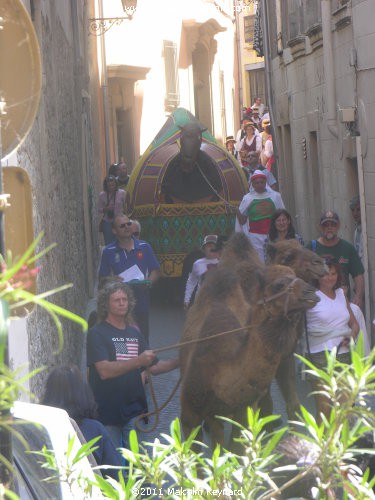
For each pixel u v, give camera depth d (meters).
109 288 11.47
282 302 10.45
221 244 19.05
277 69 37.25
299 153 33.19
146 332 17.88
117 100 48.62
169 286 28.66
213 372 10.94
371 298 21.03
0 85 4.57
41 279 11.73
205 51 61.72
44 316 12.22
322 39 27.42
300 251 13.49
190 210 28.14
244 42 75.19
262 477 3.77
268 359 10.61
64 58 21.50
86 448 4.18
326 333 13.59
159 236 28.22
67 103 21.81
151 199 28.31
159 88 52.31
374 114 20.80
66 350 15.89
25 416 6.09
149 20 51.06
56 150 16.53
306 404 16.34
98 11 43.66
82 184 28.77
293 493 5.23
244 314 11.81
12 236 5.41
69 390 8.81
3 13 4.54
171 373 19.56
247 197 22.42
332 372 3.57
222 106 66.31
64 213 18.03
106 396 11.20
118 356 11.32
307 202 32.69
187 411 11.31
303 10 30.55
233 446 11.05
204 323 11.30
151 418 15.95
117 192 33.78
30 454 5.48
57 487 5.21
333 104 24.92
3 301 2.61
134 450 3.86
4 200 4.68
